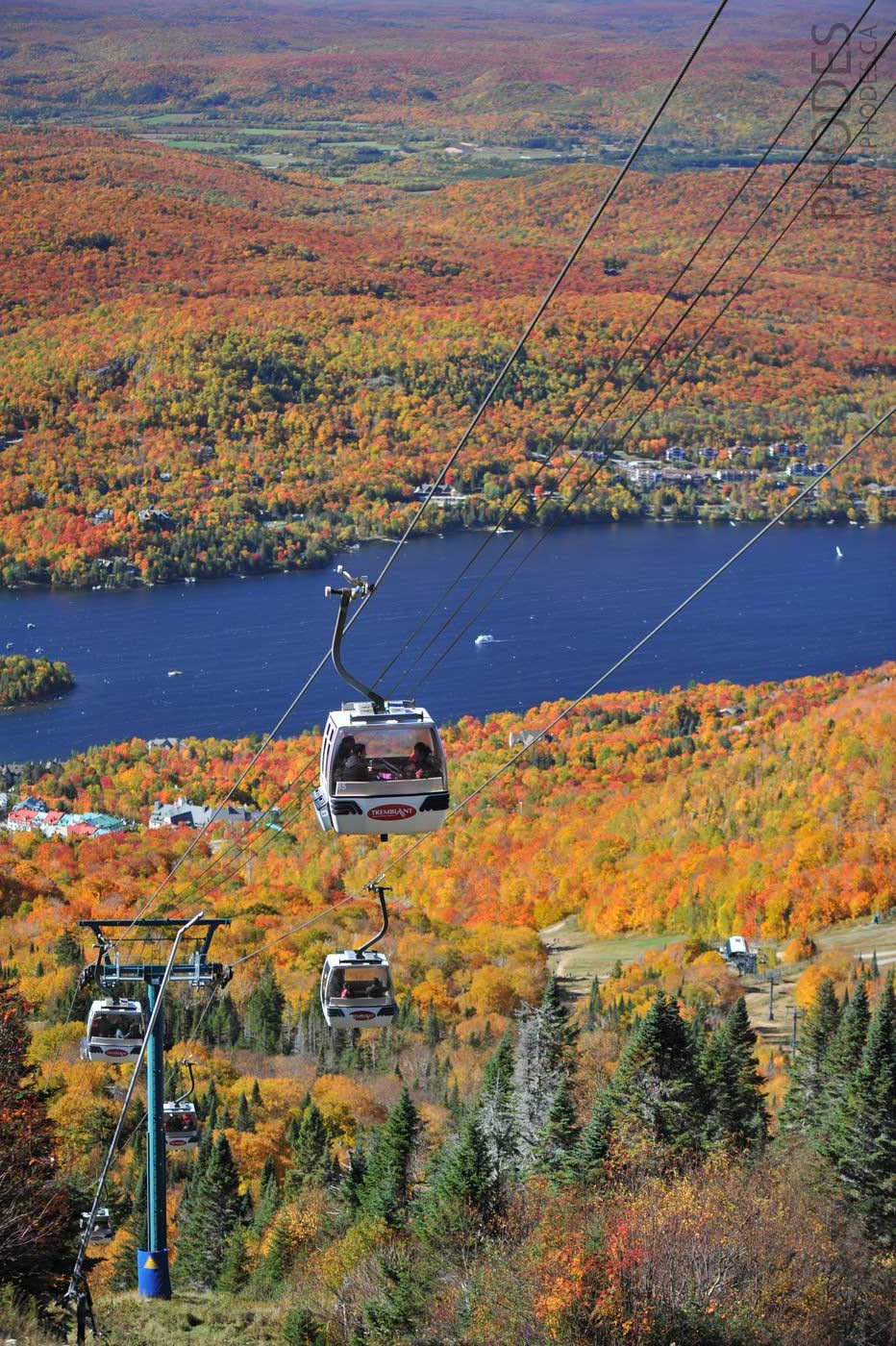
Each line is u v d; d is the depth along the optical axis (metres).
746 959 190.00
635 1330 54.47
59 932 177.00
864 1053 81.38
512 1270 60.72
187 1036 139.62
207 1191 78.75
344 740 25.77
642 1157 78.50
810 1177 77.56
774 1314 58.12
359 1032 146.50
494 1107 90.62
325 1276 69.31
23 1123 49.53
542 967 184.25
